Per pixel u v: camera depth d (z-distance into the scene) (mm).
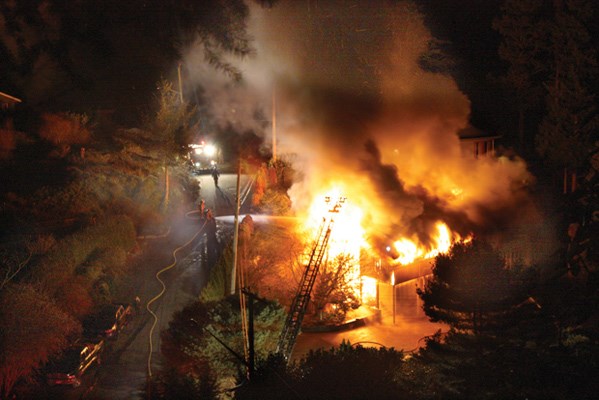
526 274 19266
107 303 27281
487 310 18562
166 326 26641
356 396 16766
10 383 20500
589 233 32344
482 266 18500
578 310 25422
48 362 22016
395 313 30203
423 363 19016
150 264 32938
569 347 20938
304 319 28766
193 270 32312
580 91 33000
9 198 33375
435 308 19688
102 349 24203
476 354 18531
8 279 23625
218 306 22906
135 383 22094
